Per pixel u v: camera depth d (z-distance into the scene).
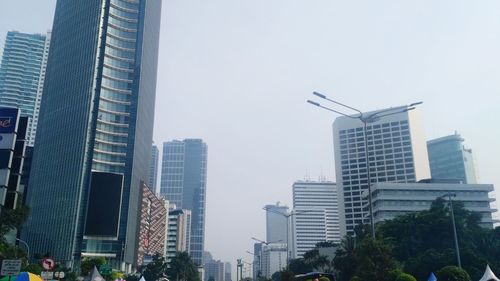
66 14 153.00
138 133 139.75
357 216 190.50
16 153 28.95
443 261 70.31
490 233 85.06
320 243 135.25
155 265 133.25
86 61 137.88
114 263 121.75
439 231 82.06
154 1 163.38
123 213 127.94
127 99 138.88
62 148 133.38
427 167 188.00
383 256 36.38
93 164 128.00
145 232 153.88
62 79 143.75
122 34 143.62
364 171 193.62
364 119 36.50
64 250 119.12
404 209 142.25
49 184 132.62
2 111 29.00
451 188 145.38
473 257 69.88
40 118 151.50
